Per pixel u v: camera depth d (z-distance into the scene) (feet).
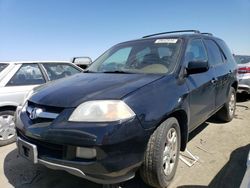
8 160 13.67
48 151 9.18
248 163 7.57
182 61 12.09
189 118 11.91
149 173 9.64
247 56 30.30
